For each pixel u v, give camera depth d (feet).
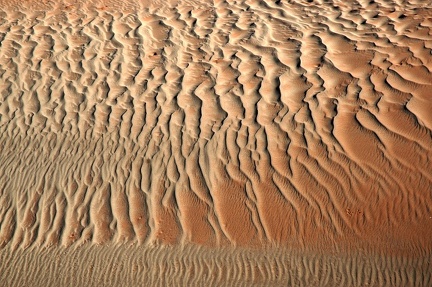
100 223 19.86
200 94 23.95
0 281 18.84
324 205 18.88
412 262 17.40
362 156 19.58
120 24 30.76
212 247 18.76
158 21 30.71
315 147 20.33
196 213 19.60
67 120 23.70
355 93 22.02
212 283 18.03
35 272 18.90
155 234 19.31
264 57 25.81
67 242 19.51
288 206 19.12
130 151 21.85
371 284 17.33
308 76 23.73
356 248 17.97
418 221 17.89
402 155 19.21
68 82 25.95
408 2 29.27
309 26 28.17
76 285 18.47
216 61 26.12
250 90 23.62
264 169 20.17
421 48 23.88
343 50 25.17
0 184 21.50
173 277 18.28
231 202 19.63
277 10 30.50
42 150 22.49
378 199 18.56
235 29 28.86
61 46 28.91
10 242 19.79
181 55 27.04
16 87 25.98
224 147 21.20
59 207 20.54
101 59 27.43
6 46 29.32
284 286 17.69
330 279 17.60
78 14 32.48
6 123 23.93
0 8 33.94
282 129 21.31
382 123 20.36
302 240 18.45
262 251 18.45
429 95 20.90
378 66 23.26
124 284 18.30
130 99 24.35
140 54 27.53
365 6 29.60
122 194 20.56
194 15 31.04
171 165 21.06
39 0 34.73
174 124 22.61
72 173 21.49
